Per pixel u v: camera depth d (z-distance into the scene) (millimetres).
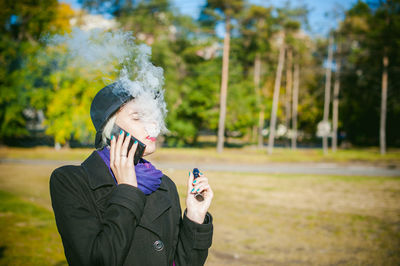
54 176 1032
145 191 1078
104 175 1060
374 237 5586
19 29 19719
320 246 5098
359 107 34188
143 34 25312
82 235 922
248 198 8859
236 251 4785
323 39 29156
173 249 1183
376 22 24750
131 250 1026
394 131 36188
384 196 9297
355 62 29062
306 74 33469
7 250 4094
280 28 25109
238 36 27750
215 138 42094
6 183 10023
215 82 29156
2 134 23797
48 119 15742
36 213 6156
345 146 37000
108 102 1060
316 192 9844
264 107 31922
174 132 29016
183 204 7410
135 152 1022
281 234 5676
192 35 29719
